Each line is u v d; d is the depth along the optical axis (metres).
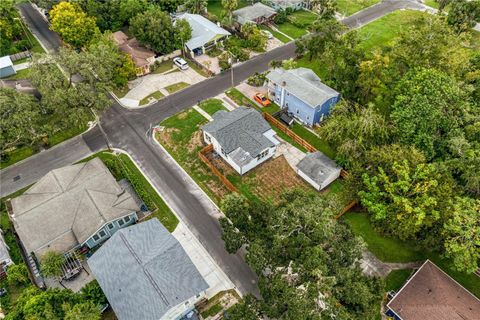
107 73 55.59
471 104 45.84
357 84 52.62
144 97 63.72
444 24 60.22
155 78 68.12
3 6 74.12
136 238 37.53
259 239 35.09
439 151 43.78
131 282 34.00
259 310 31.89
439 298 33.97
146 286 33.28
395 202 37.62
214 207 46.31
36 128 52.12
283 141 55.25
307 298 29.36
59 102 48.59
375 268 39.81
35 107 51.53
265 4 89.75
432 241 36.94
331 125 48.69
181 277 34.56
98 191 43.72
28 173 51.06
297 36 80.12
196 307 36.53
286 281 31.88
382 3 94.19
